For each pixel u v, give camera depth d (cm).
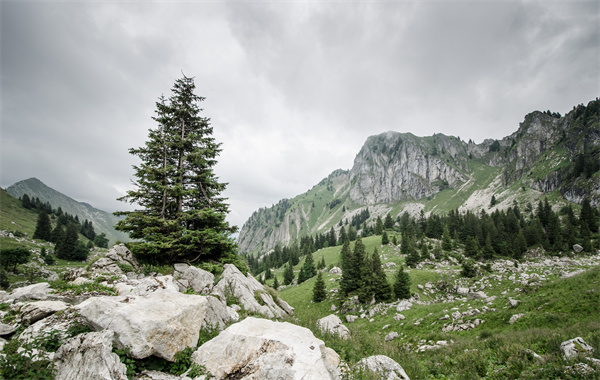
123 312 728
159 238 1669
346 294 6309
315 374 679
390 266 8206
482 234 10194
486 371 1309
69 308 826
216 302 1187
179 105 2136
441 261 8388
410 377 1108
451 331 2850
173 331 764
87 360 601
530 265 7200
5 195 15650
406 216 15750
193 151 2075
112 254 1570
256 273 15400
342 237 15875
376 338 1506
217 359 750
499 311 2875
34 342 662
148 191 1808
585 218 10475
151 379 673
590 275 2894
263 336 792
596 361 1038
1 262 6944
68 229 10444
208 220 1959
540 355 1350
